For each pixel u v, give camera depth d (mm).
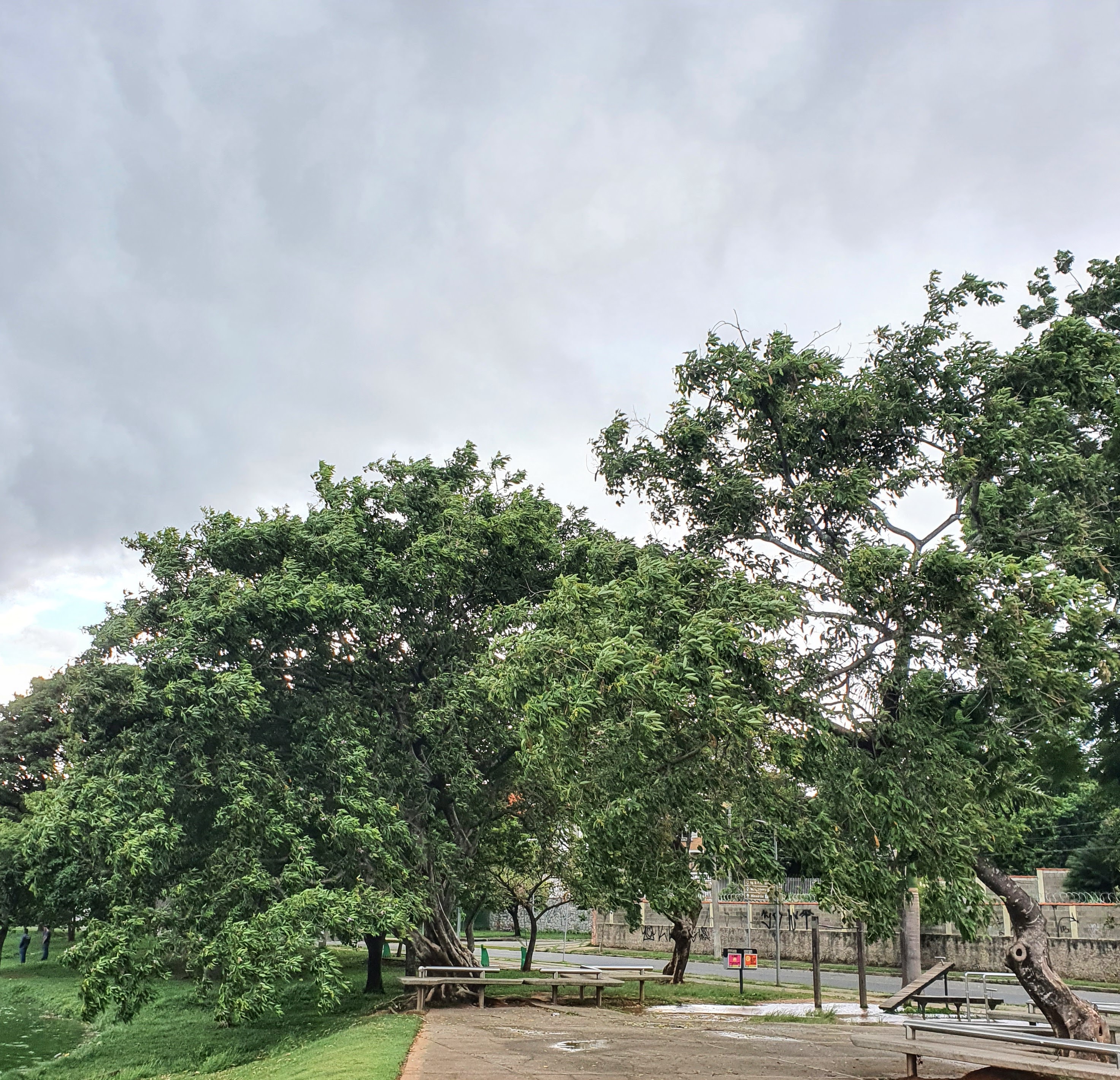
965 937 9031
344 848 16438
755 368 11227
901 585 9031
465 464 20906
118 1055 17344
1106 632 12625
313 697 18500
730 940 38375
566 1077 9391
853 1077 9578
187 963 18422
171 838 15742
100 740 18062
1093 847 29844
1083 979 27609
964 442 10531
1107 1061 9258
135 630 18531
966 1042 10727
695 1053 11375
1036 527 10750
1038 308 16156
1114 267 16859
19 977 32344
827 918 34656
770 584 10133
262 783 16656
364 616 16891
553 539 18938
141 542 19328
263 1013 14609
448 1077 9242
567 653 9484
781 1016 16547
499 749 18812
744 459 11977
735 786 9195
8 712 36156
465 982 16734
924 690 9398
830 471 11430
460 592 19188
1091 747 20438
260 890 15484
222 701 16297
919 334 11297
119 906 15805
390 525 18922
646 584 9750
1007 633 8516
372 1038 12258
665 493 12477
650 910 42625
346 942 15719
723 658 8445
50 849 17344
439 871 18547
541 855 21078
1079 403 11047
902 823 8656
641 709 8602
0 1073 16141
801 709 8914
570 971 22344
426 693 18406
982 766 9508
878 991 23438
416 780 18078
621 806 8930
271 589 16891
